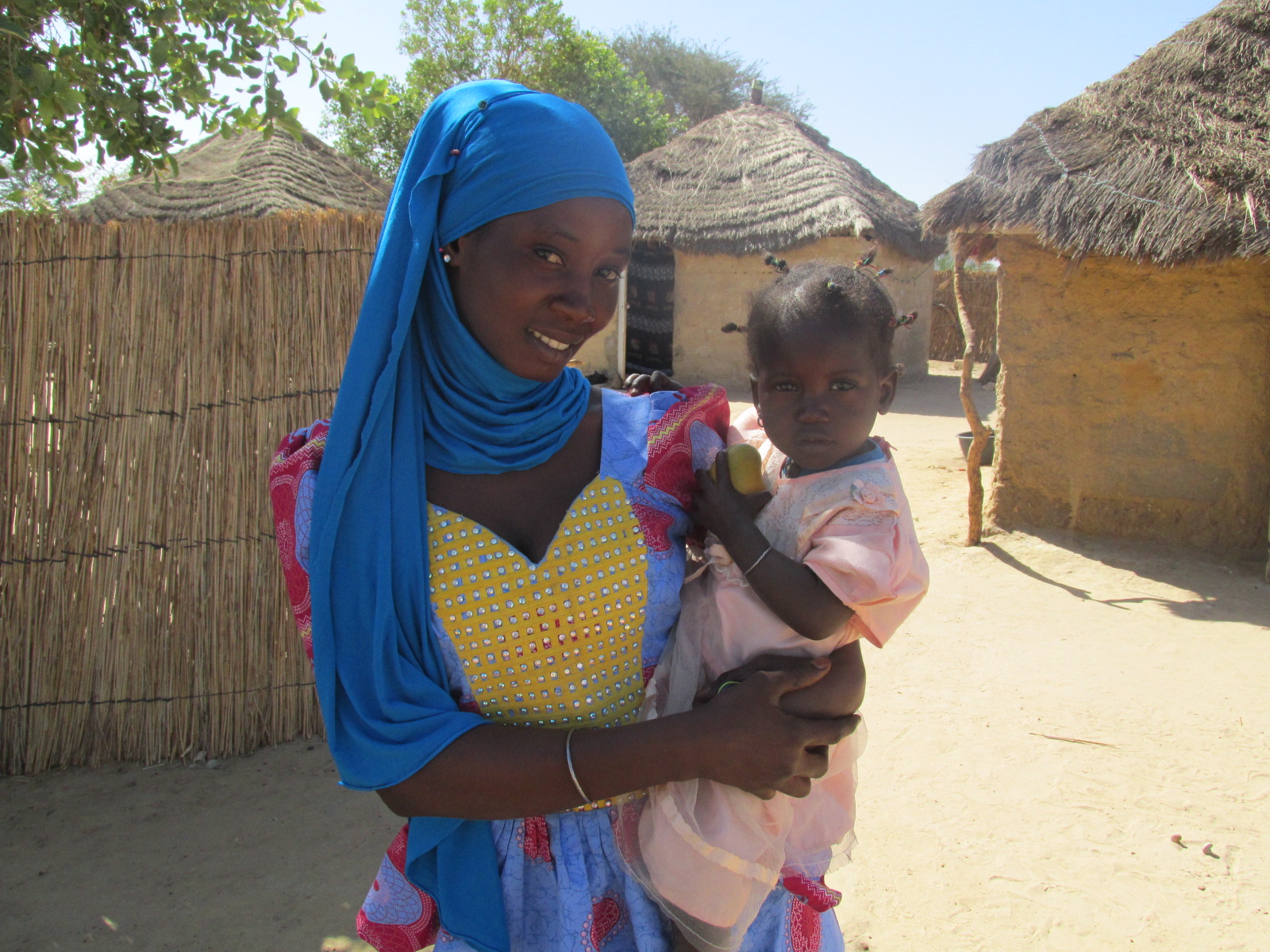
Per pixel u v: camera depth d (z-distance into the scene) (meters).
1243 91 6.41
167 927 3.08
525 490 1.43
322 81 4.16
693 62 34.69
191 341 4.02
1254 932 3.04
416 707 1.32
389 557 1.33
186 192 13.27
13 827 3.66
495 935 1.38
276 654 4.26
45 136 3.93
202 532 4.11
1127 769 4.02
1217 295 6.62
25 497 3.99
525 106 1.32
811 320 1.58
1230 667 5.00
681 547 1.59
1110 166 6.32
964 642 5.39
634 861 1.44
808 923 1.58
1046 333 7.12
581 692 1.43
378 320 1.34
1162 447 6.96
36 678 4.07
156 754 4.16
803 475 1.62
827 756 1.41
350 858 3.47
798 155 16.12
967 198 6.83
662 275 16.66
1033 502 7.38
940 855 3.46
